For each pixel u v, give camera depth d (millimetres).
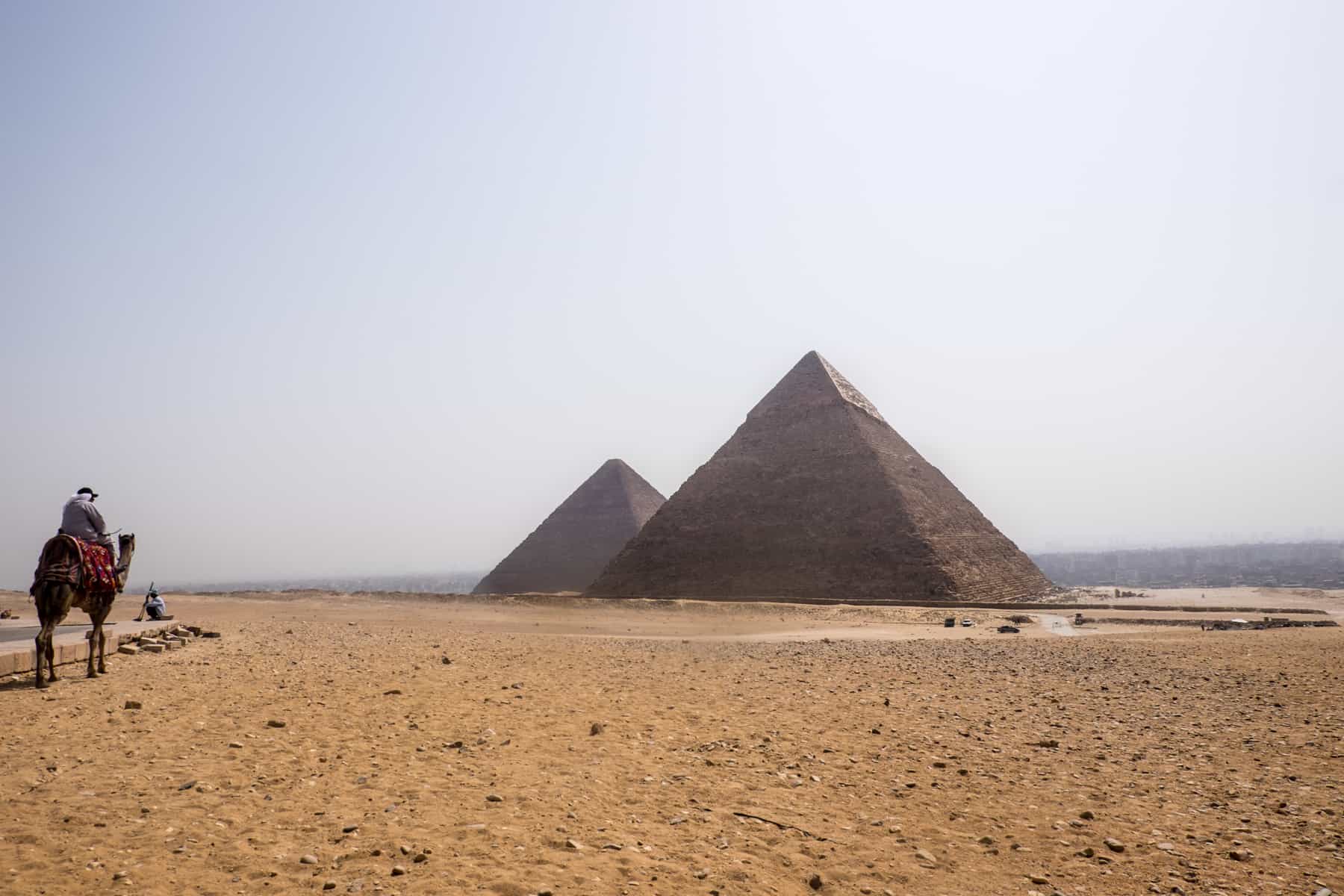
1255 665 21672
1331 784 9867
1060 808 9055
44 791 8719
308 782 9359
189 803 8469
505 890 6500
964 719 13961
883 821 8609
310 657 21484
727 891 6738
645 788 9531
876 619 51812
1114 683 18438
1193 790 9695
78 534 16844
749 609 57875
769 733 12531
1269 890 6855
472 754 10797
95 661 18719
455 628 39750
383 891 6438
